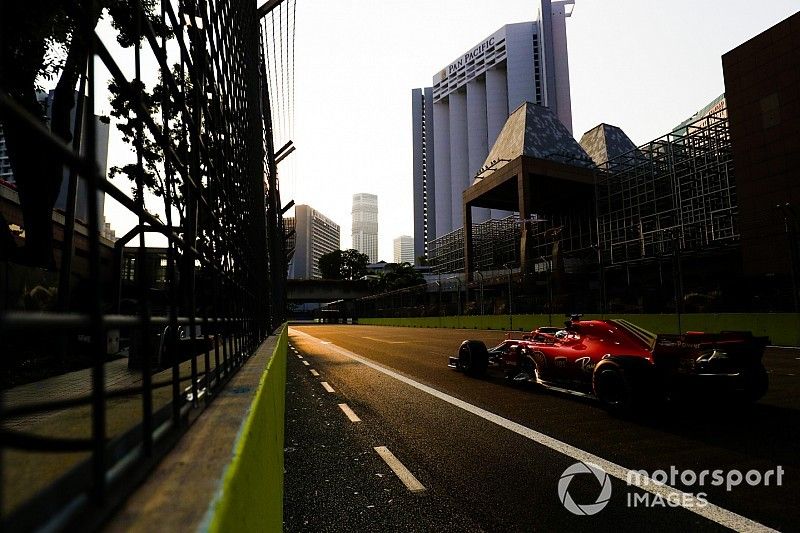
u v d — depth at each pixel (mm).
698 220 40188
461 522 3221
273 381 3512
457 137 171000
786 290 24359
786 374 9703
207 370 2084
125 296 5836
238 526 1111
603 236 54094
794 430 5367
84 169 809
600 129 73375
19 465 1245
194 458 1218
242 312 4180
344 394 8352
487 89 164000
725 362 5758
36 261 4949
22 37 4625
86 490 846
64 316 708
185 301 1802
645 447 4848
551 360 7777
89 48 903
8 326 505
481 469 4285
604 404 6414
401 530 3115
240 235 4160
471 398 7762
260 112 7742
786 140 31516
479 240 77188
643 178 48406
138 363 8234
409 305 62125
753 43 33719
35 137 599
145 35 1422
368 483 3963
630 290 32812
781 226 30531
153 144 1978
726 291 27312
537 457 4602
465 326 40344
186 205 1770
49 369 7086
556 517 3287
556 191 63969
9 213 8984
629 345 6648
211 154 2588
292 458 4660
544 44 156750
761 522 3164
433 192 187000
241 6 4379
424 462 4508
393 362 13547
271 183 12820
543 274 43125
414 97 198000
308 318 137625
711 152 40344
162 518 870
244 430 1483
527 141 59969
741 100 34312
